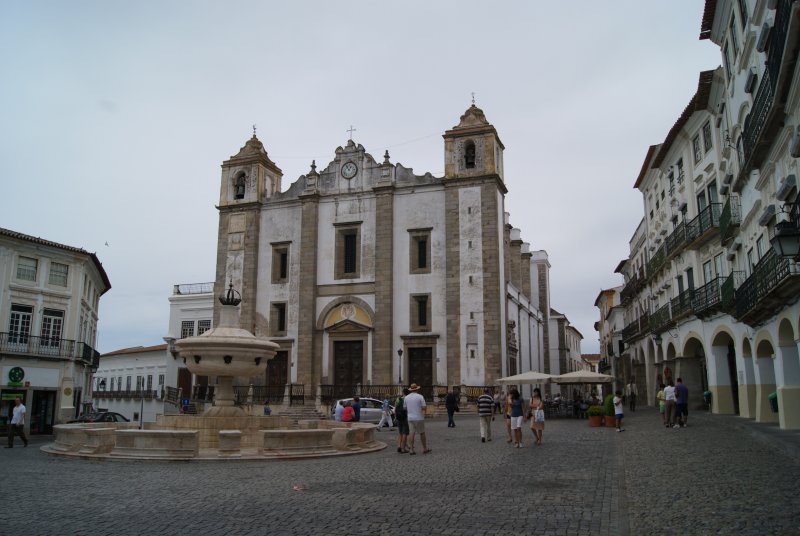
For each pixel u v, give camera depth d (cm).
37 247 3712
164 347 6109
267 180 5091
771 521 805
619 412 2406
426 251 4462
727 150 2441
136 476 1314
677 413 2364
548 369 6688
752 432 1883
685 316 3256
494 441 2108
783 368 1948
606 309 7394
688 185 3169
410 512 922
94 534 804
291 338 4594
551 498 1021
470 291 4266
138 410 6191
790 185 1585
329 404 4238
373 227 4584
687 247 3059
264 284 4778
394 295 4447
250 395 4522
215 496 1066
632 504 957
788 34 1259
